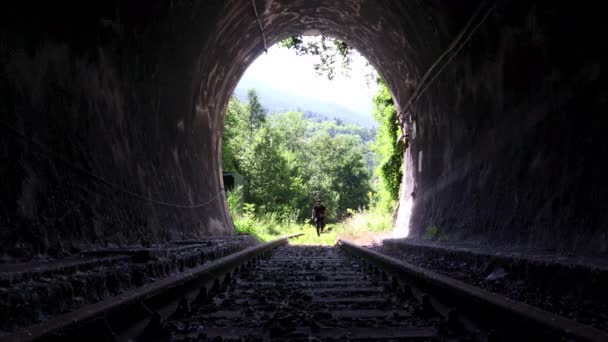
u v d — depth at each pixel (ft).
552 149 22.79
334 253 44.32
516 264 18.40
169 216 33.17
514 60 25.58
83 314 9.60
